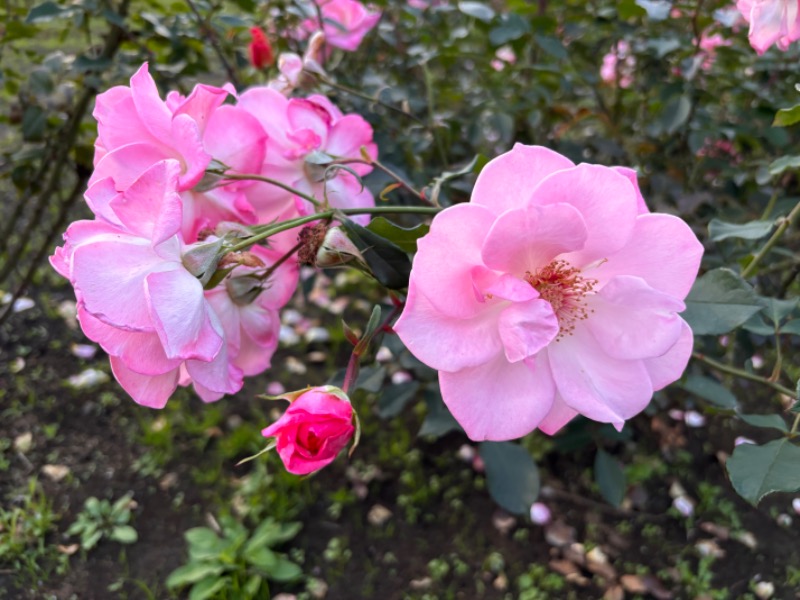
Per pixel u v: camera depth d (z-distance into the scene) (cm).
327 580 47
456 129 49
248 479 52
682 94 47
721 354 43
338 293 73
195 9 42
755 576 47
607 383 20
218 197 22
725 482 54
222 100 21
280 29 47
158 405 20
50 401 59
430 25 60
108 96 20
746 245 43
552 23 45
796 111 25
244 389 61
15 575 46
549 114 54
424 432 39
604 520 51
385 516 51
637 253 19
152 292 17
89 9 42
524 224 17
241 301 22
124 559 47
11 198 82
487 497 52
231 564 45
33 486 51
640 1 40
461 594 46
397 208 24
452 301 18
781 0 27
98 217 18
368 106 45
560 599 46
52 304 70
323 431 18
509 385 19
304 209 24
